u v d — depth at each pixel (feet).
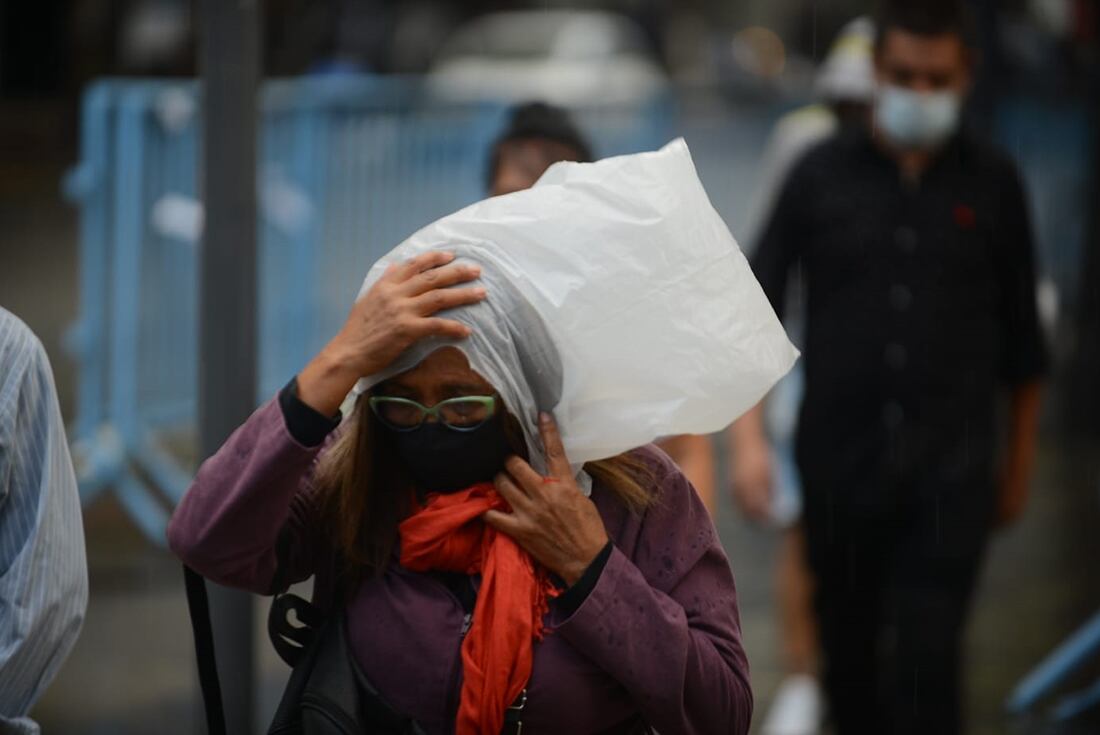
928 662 43.24
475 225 23.68
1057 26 126.82
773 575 70.08
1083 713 54.54
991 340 44.14
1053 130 107.24
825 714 53.57
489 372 23.06
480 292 23.03
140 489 62.28
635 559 24.79
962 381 43.65
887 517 44.01
